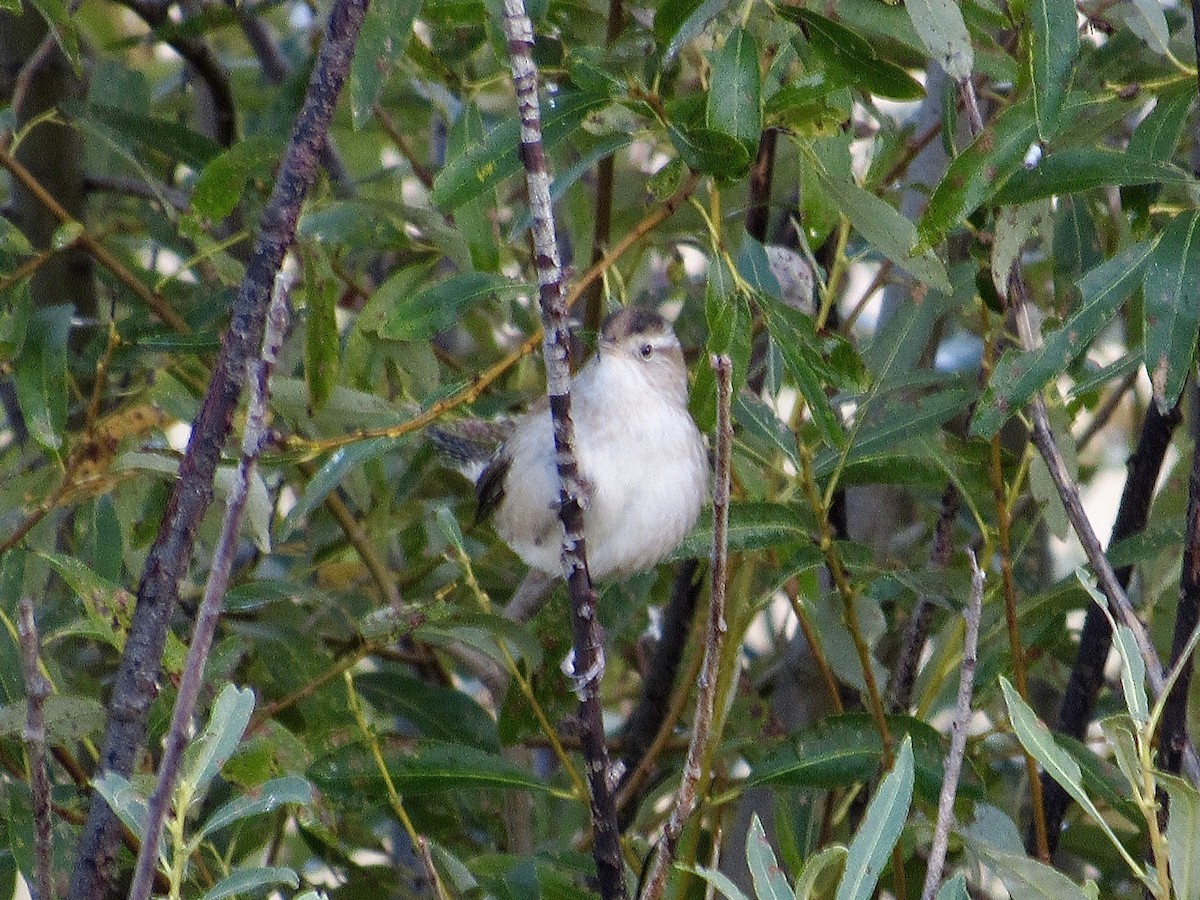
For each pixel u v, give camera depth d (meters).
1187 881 5.70
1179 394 7.07
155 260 12.34
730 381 6.16
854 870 5.86
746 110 7.34
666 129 7.49
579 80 7.49
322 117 6.56
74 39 8.78
